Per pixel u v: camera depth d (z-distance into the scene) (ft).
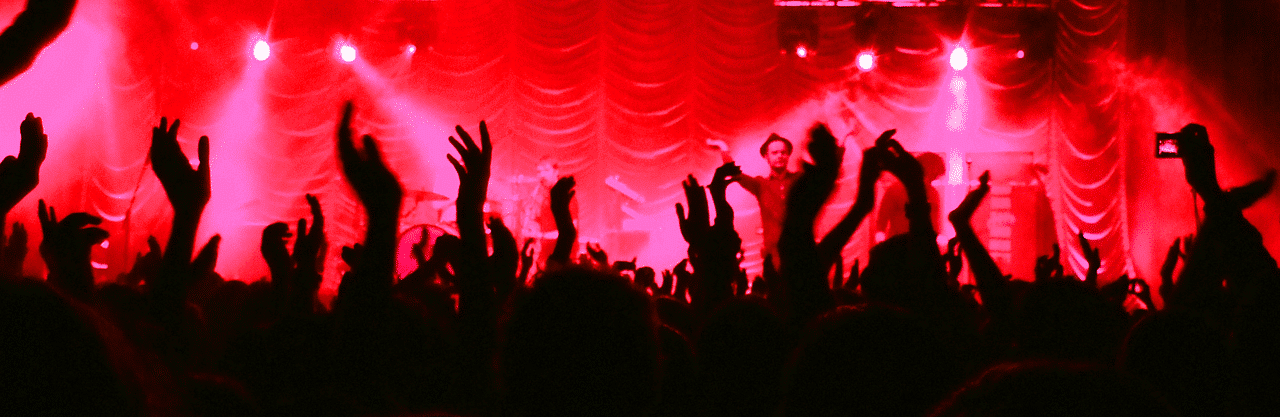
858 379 3.59
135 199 34.71
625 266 10.93
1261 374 4.65
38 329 2.10
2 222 5.30
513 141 36.91
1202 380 4.78
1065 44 34.60
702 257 7.82
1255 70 29.53
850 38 35.60
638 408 4.08
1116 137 34.09
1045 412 2.50
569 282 4.16
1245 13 29.89
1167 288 8.88
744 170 36.24
